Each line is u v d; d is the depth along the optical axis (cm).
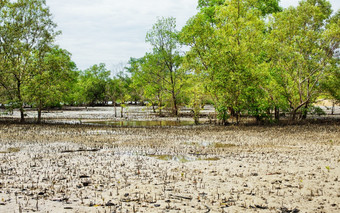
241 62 2564
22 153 1232
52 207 613
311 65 2664
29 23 2905
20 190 726
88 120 3391
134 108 7294
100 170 937
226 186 770
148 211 596
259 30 2912
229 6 2920
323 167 973
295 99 2981
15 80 2906
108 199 669
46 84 2912
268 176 864
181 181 816
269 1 3641
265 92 2647
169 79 4388
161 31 4284
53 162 1050
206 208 617
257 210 605
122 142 1562
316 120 3091
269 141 1612
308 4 2758
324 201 656
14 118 3544
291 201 657
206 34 2962
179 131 2133
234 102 2655
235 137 1783
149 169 956
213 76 2669
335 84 2789
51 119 3488
